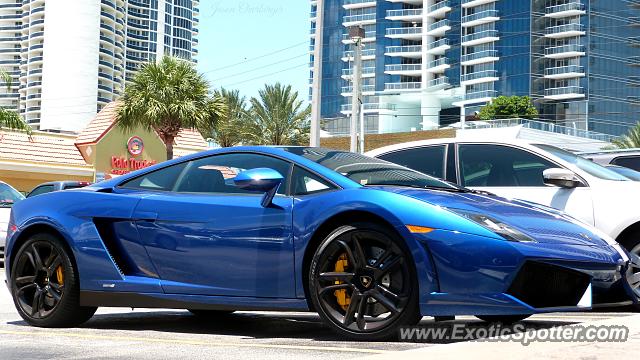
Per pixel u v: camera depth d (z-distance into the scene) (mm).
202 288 4527
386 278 4023
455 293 3840
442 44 93375
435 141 6949
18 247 5223
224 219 4500
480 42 89938
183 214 4652
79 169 34625
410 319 3945
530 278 3883
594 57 86938
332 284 4148
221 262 4473
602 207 6035
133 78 31375
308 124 45625
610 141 63219
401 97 95875
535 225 4176
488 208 4230
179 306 4605
